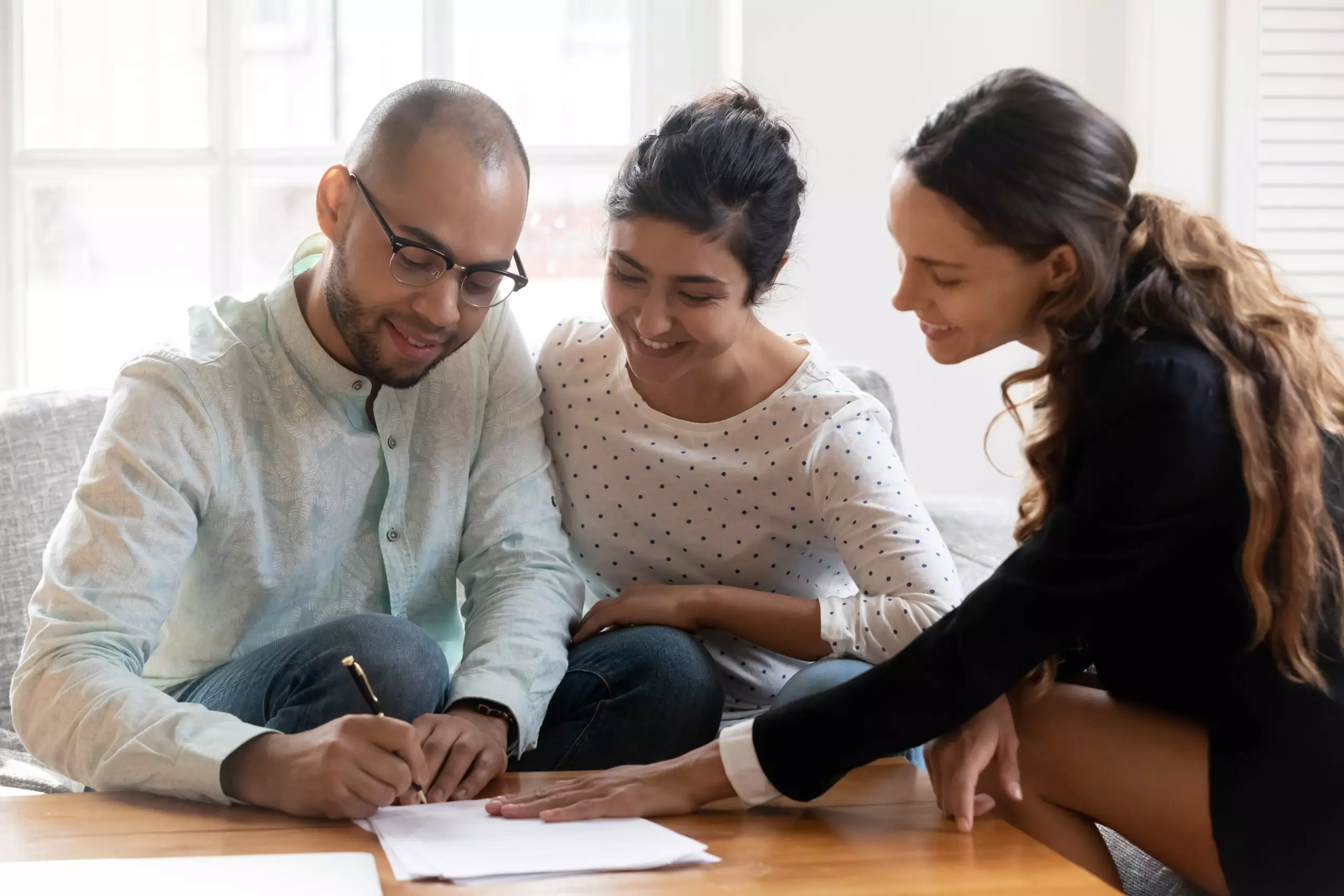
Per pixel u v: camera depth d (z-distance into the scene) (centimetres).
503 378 162
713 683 150
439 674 140
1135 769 122
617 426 165
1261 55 253
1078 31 257
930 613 145
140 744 116
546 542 158
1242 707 118
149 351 141
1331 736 114
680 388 162
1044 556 116
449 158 128
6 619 173
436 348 137
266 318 146
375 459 150
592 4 263
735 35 254
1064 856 127
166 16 256
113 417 136
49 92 254
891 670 118
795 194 146
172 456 135
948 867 104
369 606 155
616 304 145
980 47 254
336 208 135
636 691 147
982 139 119
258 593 146
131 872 96
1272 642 116
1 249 254
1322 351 123
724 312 143
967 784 117
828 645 149
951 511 215
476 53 261
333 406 146
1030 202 117
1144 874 137
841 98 252
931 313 125
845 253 253
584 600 165
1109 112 258
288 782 112
